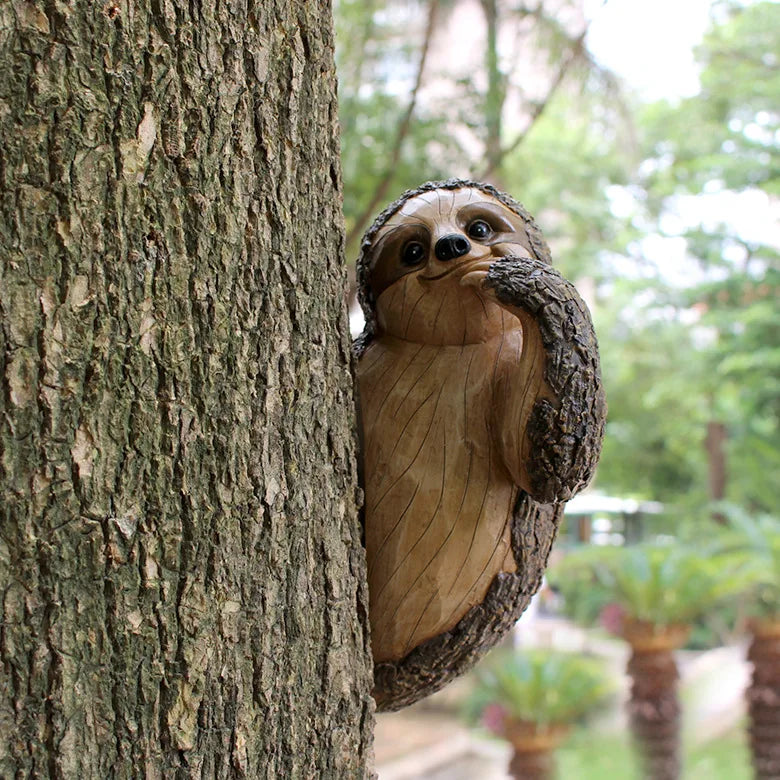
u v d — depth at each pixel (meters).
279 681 0.71
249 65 0.72
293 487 0.72
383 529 0.76
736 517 3.16
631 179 5.54
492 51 2.66
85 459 0.66
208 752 0.68
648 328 5.86
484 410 0.76
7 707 0.64
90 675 0.65
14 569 0.64
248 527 0.70
